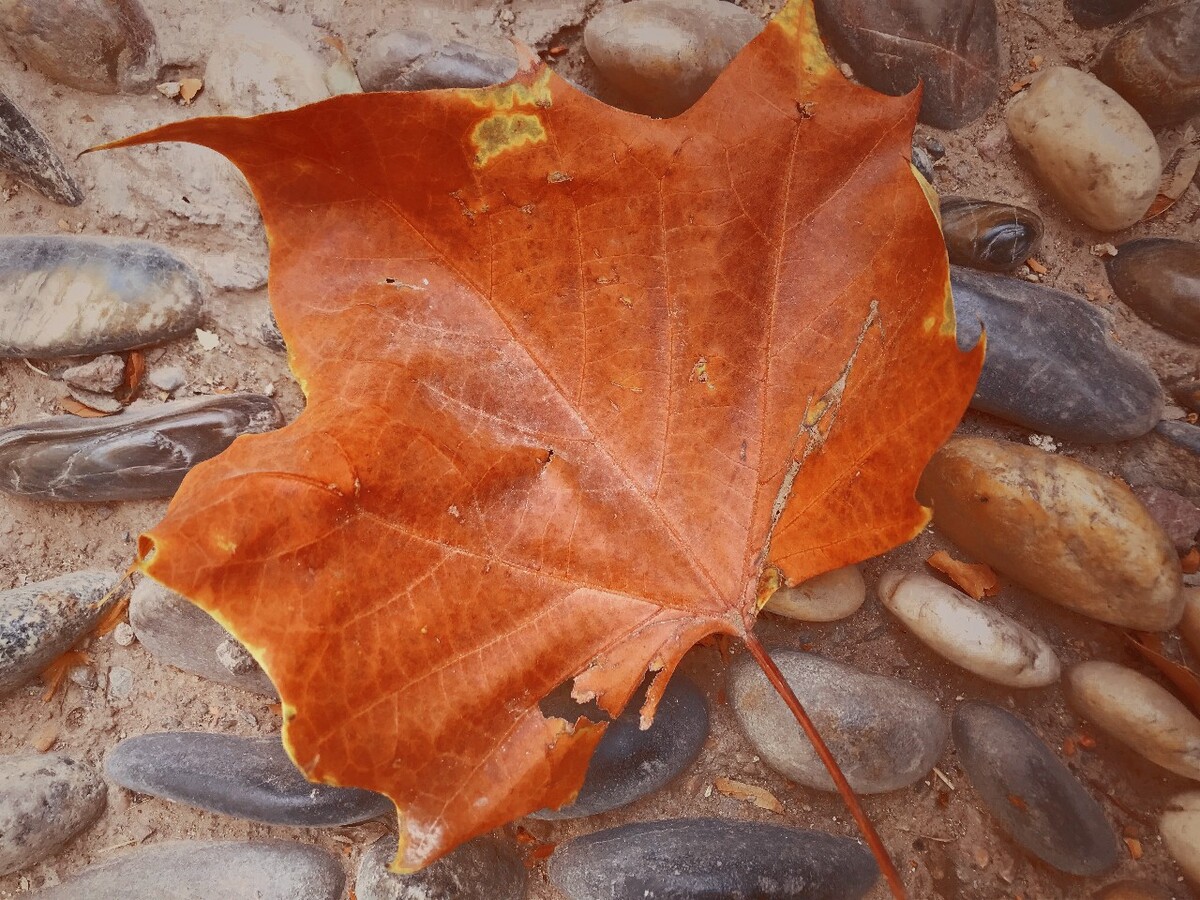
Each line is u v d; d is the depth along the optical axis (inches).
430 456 6.5
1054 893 8.8
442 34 9.4
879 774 8.5
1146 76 9.2
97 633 9.4
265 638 5.9
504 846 8.8
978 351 6.6
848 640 9.2
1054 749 9.0
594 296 6.8
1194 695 8.6
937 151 9.6
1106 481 8.6
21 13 8.8
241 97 9.1
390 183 6.4
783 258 6.8
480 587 6.5
